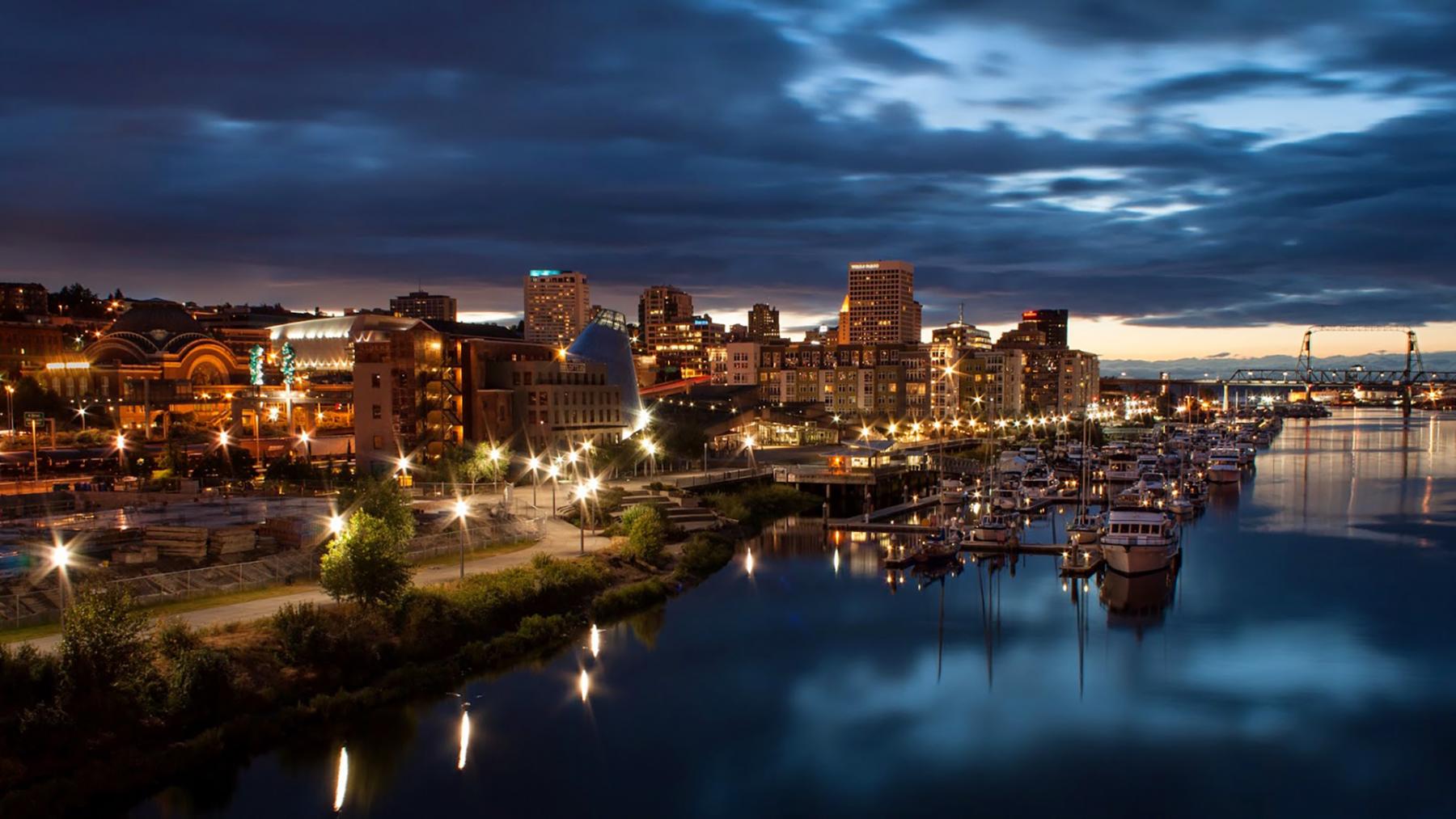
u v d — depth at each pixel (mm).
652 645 90875
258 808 59000
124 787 57312
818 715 76250
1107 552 120250
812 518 169500
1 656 58781
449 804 60844
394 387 168750
